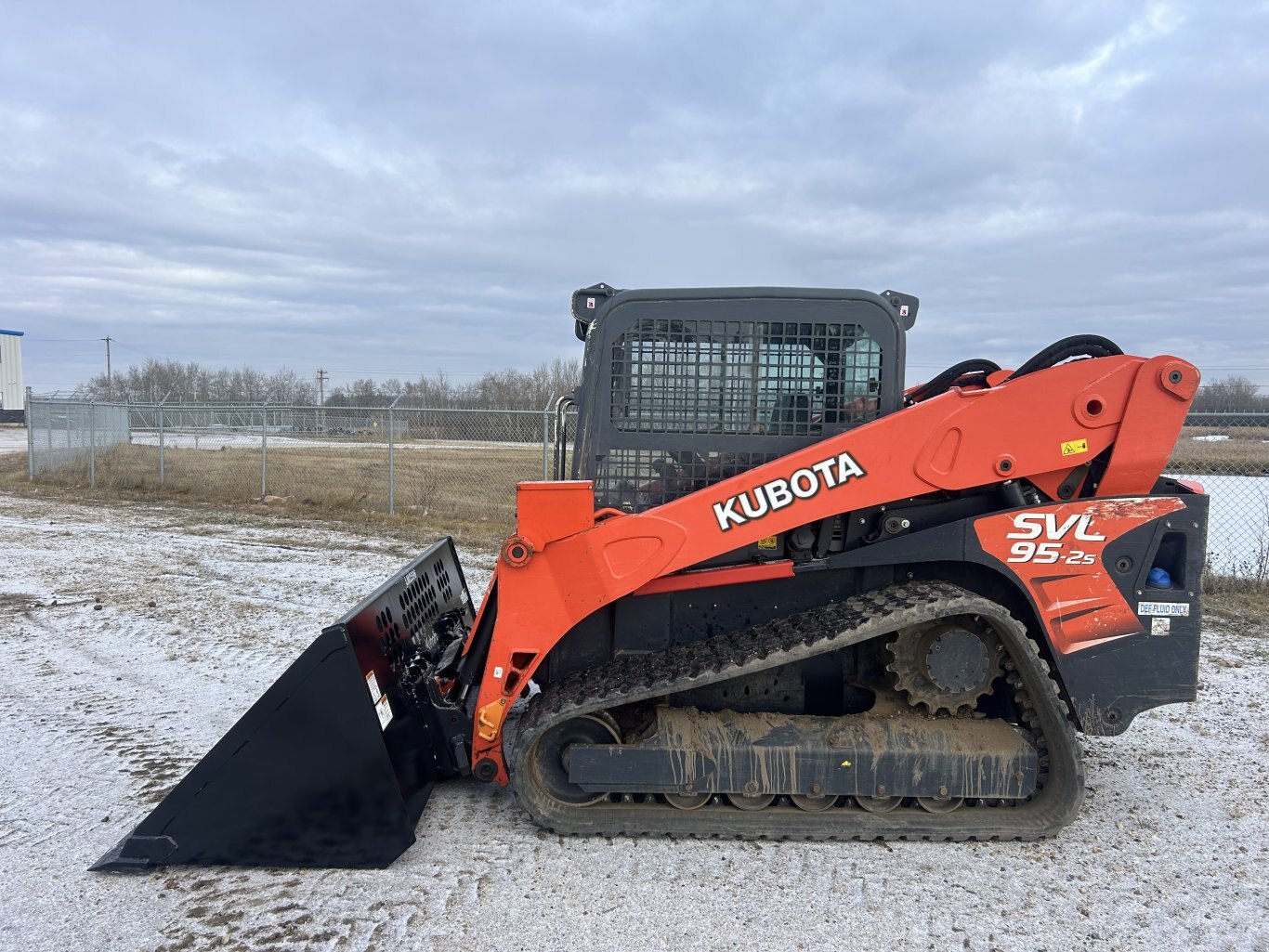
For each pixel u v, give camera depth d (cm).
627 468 341
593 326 341
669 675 311
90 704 477
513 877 297
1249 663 552
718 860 309
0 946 256
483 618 340
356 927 267
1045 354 340
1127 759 406
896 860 309
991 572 335
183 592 765
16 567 880
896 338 334
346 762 301
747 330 337
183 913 275
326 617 678
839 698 339
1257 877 300
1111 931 266
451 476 1380
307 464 1579
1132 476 317
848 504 314
